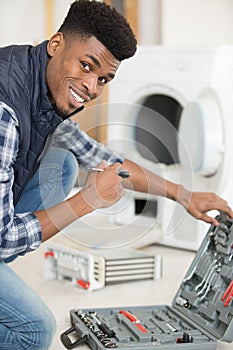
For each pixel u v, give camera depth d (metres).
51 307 2.17
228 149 2.93
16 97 1.50
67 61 1.50
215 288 1.86
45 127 1.66
